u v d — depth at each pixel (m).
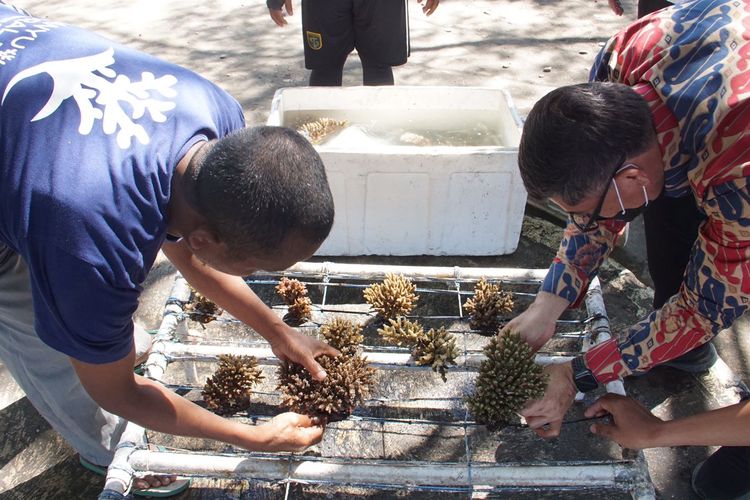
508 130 2.54
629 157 1.16
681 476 1.84
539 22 4.72
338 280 2.45
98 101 1.12
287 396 1.74
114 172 1.05
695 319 1.37
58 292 1.05
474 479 1.58
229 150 1.04
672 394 2.04
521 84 3.84
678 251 1.85
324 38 3.01
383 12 2.90
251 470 1.61
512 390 1.67
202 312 2.05
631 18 4.75
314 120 2.67
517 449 1.87
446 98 2.68
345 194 2.37
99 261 1.03
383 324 2.09
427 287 2.42
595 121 1.13
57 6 5.20
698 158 1.18
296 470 1.60
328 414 1.74
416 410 1.97
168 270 2.62
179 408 1.35
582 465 1.61
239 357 1.86
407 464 1.62
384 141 2.57
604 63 1.50
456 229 2.48
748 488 1.66
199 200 1.05
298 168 1.05
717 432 1.33
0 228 1.10
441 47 4.36
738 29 1.21
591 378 1.58
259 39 4.62
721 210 1.17
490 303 2.02
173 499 1.77
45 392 1.63
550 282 1.78
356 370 1.79
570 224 1.75
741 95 1.12
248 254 1.08
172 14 5.07
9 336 1.54
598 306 1.99
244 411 1.85
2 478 1.86
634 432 1.47
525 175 1.24
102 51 1.22
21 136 1.07
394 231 2.49
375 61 3.10
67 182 1.02
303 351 1.76
